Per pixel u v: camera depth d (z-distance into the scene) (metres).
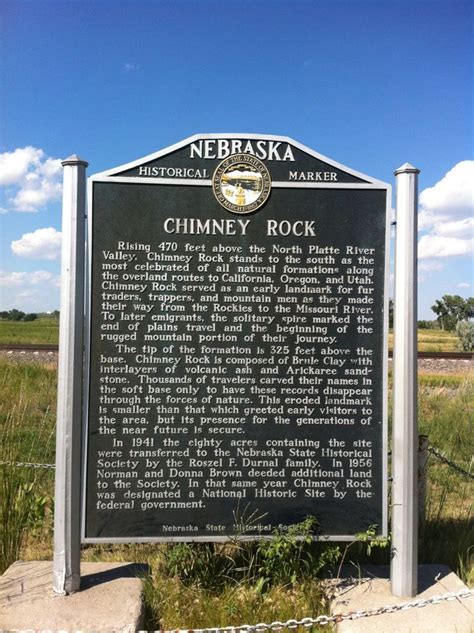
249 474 2.05
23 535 2.57
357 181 2.09
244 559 2.19
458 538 2.49
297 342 2.07
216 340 2.06
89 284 2.02
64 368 1.95
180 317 2.05
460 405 4.96
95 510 2.01
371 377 2.08
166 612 1.93
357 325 2.08
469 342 11.25
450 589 2.03
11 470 2.58
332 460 2.07
